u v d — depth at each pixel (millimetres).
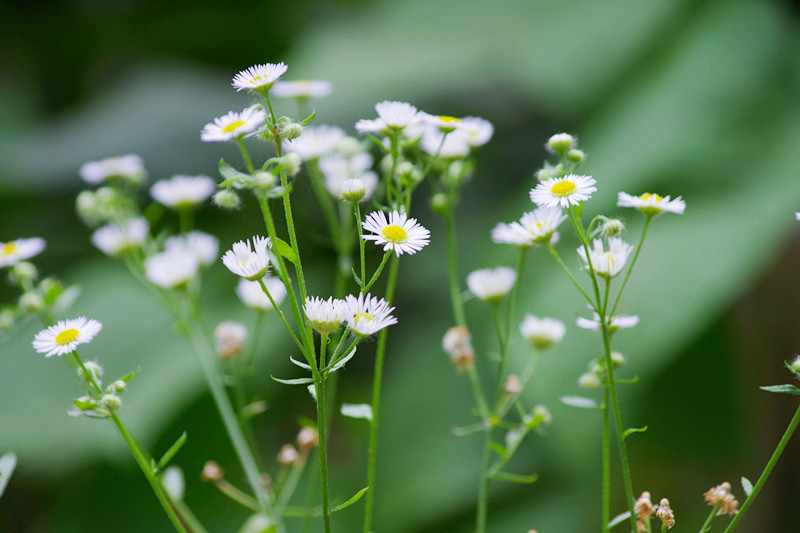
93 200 843
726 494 692
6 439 1287
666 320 1076
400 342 1492
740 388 1272
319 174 798
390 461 1323
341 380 1507
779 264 1223
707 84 1319
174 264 814
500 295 776
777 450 682
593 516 1146
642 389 1082
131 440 710
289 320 1340
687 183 1241
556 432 1064
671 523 696
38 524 1446
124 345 1312
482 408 771
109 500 1315
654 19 1501
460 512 1228
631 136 1328
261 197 674
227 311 1349
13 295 1494
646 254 1154
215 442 1292
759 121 1278
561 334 784
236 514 1298
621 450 688
